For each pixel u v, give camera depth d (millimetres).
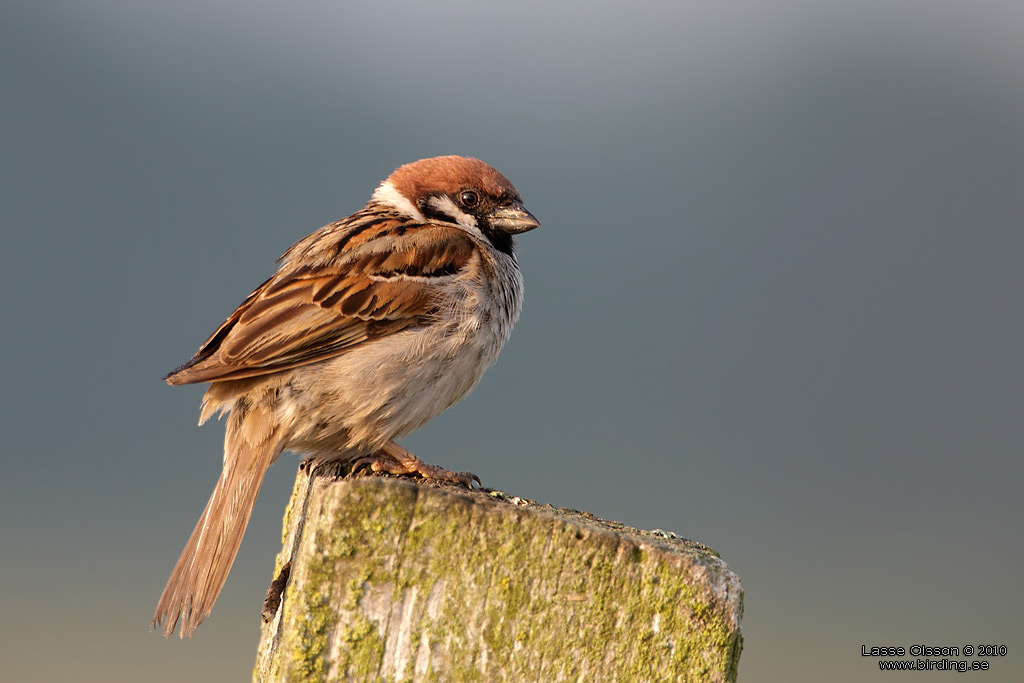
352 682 3350
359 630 3359
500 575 3400
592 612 3410
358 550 3377
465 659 3375
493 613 3391
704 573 3416
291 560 4070
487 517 3408
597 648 3404
